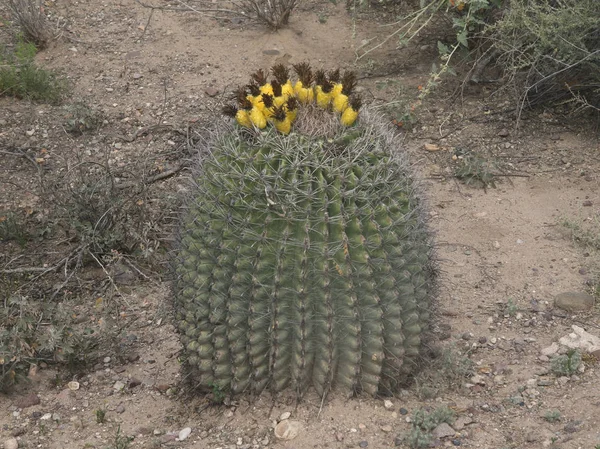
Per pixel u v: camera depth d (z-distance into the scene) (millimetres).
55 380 2781
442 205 3436
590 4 3566
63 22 4438
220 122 2604
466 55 3930
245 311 2422
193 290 2473
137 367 2830
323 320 2404
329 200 2350
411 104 3854
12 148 3688
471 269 3158
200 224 2451
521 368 2748
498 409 2604
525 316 2965
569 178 3529
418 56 4191
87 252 3201
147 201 3410
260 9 4438
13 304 2965
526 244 3254
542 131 3754
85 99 3916
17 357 2734
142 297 3105
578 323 2924
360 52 4227
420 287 2504
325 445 2467
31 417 2668
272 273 2383
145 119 3834
